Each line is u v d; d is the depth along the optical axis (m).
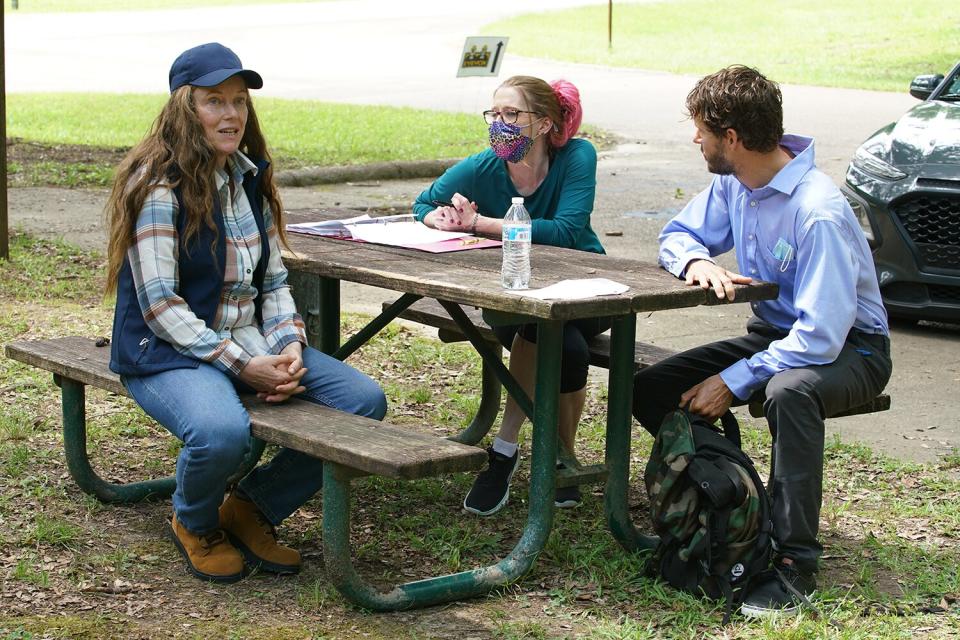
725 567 3.84
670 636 3.66
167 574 4.02
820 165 13.79
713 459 3.82
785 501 3.85
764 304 4.23
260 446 4.61
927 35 29.31
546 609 3.83
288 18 37.78
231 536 4.09
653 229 10.70
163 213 3.85
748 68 4.00
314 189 12.78
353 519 4.56
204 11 40.59
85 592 3.86
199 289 3.97
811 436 3.83
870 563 4.24
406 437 3.61
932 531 4.55
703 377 4.27
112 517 4.50
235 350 3.90
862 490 4.97
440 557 4.20
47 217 10.52
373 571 4.09
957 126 7.74
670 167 14.33
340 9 40.84
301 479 4.03
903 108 19.28
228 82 3.87
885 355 4.08
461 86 22.77
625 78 23.95
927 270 7.35
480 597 3.91
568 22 34.44
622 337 4.07
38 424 5.42
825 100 20.36
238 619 3.70
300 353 4.08
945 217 7.28
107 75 24.27
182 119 3.84
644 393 4.32
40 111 17.83
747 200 4.10
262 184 4.15
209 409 3.75
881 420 5.96
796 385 3.82
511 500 4.77
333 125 17.00
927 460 5.38
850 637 3.61
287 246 4.26
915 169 7.40
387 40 31.33
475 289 3.77
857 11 34.06
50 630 3.59
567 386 4.48
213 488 3.81
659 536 3.98
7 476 4.80
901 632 3.68
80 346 4.70
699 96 4.00
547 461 3.94
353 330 7.15
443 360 6.65
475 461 3.48
